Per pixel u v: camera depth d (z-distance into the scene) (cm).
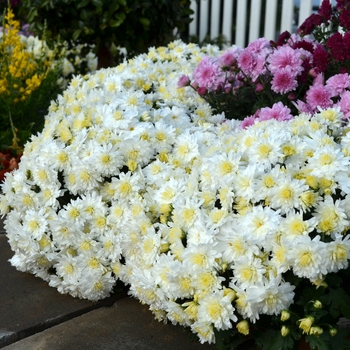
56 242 96
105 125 96
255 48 124
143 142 91
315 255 67
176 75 132
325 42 128
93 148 93
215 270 74
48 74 182
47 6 187
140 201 88
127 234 88
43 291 101
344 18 116
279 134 78
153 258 81
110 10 183
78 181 92
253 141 81
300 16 200
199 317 73
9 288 102
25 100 169
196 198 80
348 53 108
